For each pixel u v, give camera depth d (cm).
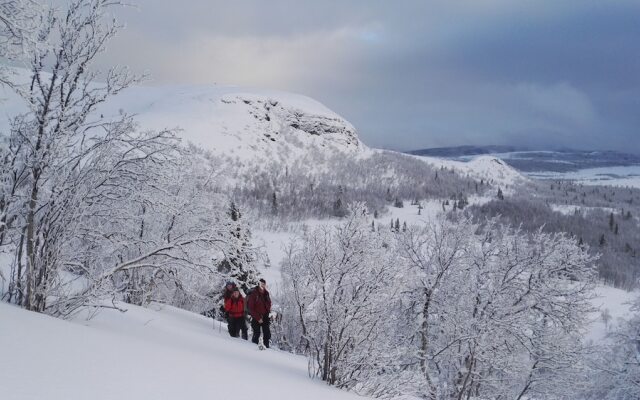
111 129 707
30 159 660
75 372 346
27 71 626
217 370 512
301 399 481
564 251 1580
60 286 692
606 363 2097
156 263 807
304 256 863
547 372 1591
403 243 1516
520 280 1599
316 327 864
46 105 656
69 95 666
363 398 703
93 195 706
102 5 662
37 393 279
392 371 888
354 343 832
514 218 15038
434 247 1540
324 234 859
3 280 702
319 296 852
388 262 864
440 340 1464
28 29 491
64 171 694
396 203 19575
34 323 492
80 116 676
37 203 675
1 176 662
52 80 654
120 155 729
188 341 756
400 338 1440
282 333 1484
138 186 732
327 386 738
